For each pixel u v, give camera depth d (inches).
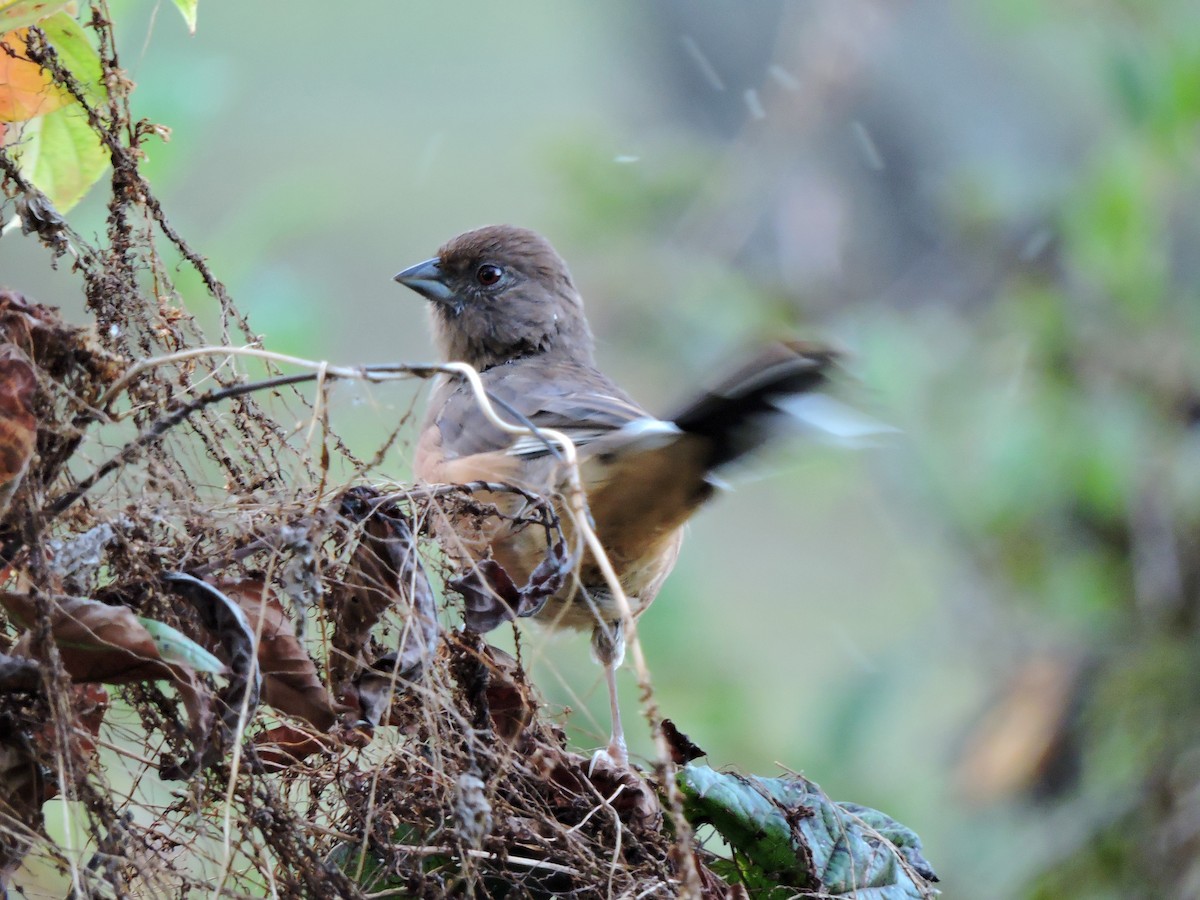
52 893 164.7
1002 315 481.1
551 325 373.7
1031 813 440.5
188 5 195.9
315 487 172.7
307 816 174.1
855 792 443.5
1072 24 472.1
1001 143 559.5
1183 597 434.0
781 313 542.6
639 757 191.0
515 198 726.5
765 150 557.6
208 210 680.4
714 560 608.4
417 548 171.5
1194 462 442.3
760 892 200.7
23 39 181.3
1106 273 442.3
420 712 172.1
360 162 724.0
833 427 247.6
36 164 193.8
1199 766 410.0
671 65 617.3
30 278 372.8
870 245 561.6
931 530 515.8
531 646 190.5
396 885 172.2
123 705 167.8
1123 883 404.5
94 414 158.7
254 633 160.6
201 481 173.9
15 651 152.4
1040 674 443.8
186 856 165.9
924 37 557.3
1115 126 494.6
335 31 754.2
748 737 431.8
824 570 629.6
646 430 254.7
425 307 397.7
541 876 182.2
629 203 554.6
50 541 154.7
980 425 455.5
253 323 319.0
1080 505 454.3
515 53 764.0
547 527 177.8
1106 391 461.4
